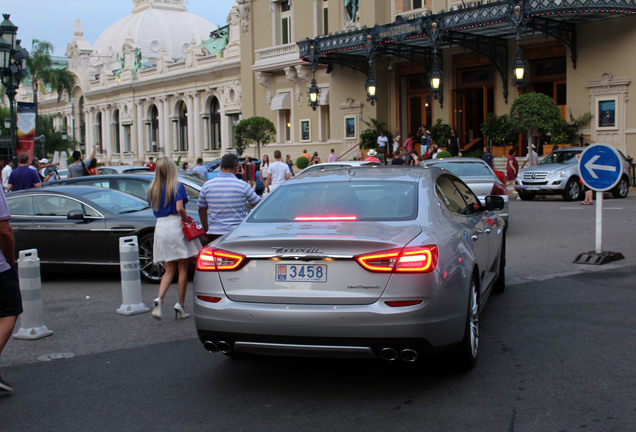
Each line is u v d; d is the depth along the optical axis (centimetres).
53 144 6006
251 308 461
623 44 2373
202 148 5247
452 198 609
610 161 962
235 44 4744
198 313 484
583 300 748
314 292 454
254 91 4059
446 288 462
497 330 638
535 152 2395
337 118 3419
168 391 503
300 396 483
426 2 3036
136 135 6103
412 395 476
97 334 680
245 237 484
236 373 540
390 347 447
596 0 2209
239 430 426
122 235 955
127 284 770
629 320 659
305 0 3619
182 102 5569
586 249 1115
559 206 1872
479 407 449
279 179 1745
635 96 2359
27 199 1010
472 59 2909
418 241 462
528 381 495
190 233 710
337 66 3394
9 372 561
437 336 455
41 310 680
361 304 448
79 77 6900
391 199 533
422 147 2788
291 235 473
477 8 2398
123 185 1187
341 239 449
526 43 2683
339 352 452
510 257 1071
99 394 501
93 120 6831
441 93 2597
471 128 2969
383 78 3241
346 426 426
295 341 455
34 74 6047
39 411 470
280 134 3906
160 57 5653
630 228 1347
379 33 2748
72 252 971
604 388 475
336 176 584
